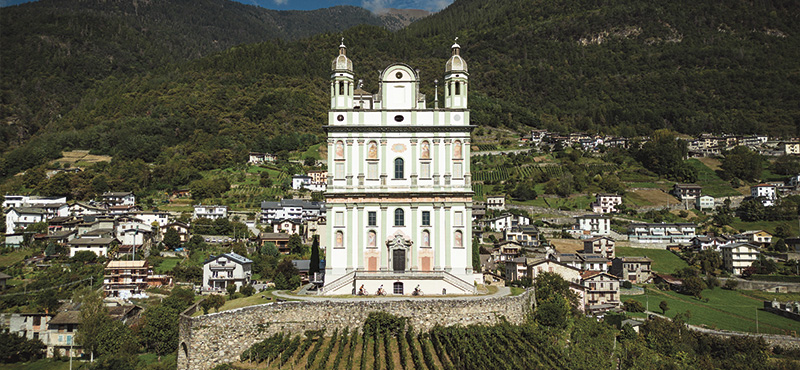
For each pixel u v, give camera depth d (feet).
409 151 276.41
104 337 298.35
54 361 298.15
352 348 223.30
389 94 279.08
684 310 422.41
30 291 371.97
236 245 522.47
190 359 222.48
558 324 270.05
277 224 634.84
